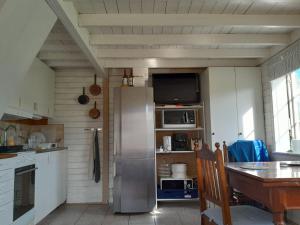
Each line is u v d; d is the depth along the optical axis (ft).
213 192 6.84
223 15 9.89
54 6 7.82
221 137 14.23
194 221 11.98
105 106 16.11
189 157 16.01
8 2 6.31
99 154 16.08
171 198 14.28
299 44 11.34
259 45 12.73
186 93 15.30
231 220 6.22
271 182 5.41
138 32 11.52
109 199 15.85
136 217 12.75
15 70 8.69
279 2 9.07
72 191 15.89
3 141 12.76
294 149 11.97
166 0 8.87
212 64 14.97
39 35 8.59
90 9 9.44
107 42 11.60
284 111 13.33
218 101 14.47
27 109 12.42
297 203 5.46
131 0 8.85
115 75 16.49
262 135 14.42
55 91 16.37
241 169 7.16
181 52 13.42
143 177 13.46
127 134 13.60
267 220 6.47
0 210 8.33
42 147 13.74
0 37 7.06
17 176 9.59
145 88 13.89
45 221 12.19
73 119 16.25
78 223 11.91
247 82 14.71
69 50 13.21
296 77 12.57
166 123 14.89
